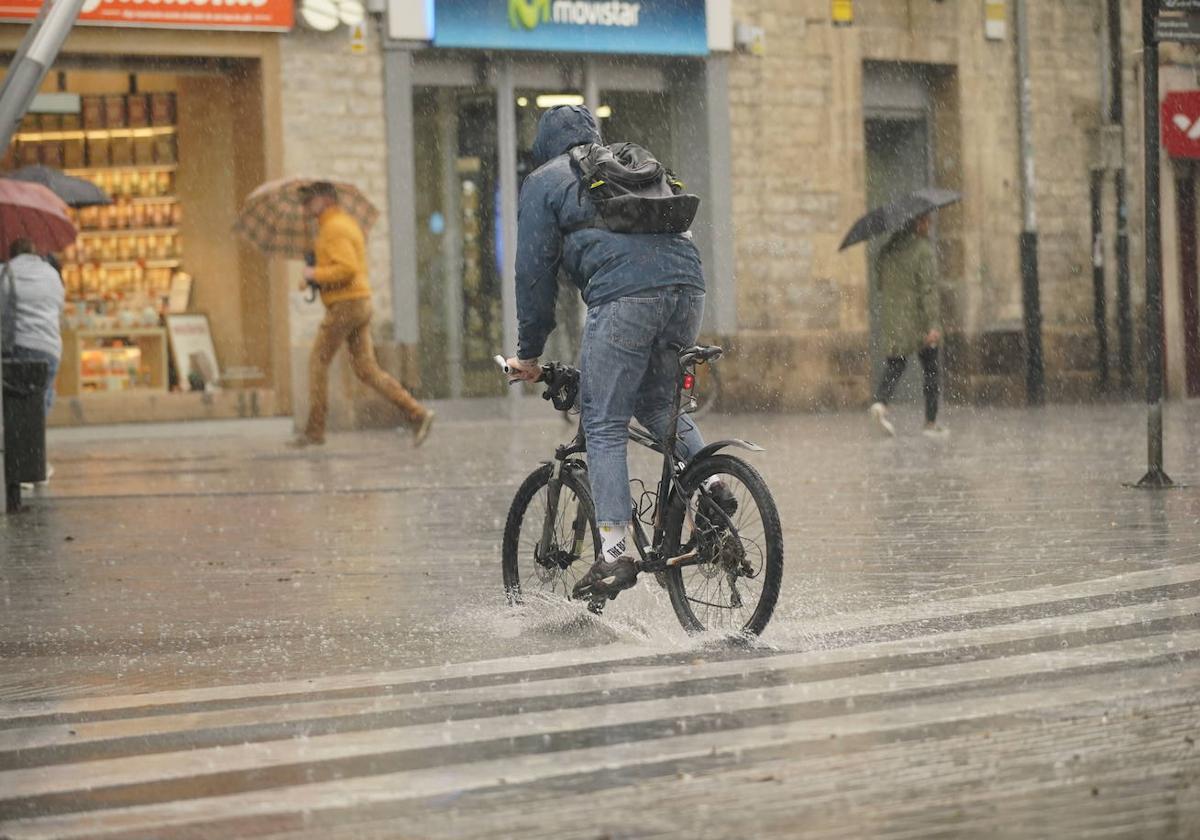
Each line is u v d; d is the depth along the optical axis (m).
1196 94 35.84
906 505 15.70
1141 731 7.18
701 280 9.66
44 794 6.73
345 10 29.58
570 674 8.71
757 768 6.75
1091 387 35.81
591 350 9.55
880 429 25.02
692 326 9.68
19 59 15.88
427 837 5.99
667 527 9.71
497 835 5.98
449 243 31.11
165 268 29.84
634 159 9.64
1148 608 10.15
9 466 17.23
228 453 24.55
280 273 29.11
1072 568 11.80
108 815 6.41
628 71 32.47
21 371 18.42
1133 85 36.22
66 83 29.83
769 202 33.38
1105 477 17.73
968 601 10.59
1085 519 14.36
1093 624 9.69
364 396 29.48
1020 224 35.31
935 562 12.26
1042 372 34.91
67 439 28.06
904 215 25.06
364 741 7.43
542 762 6.96
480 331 31.39
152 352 29.27
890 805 6.20
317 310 29.41
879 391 25.28
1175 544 12.79
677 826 6.03
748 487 9.23
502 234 31.53
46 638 10.27
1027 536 13.45
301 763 7.08
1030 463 19.66
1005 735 7.16
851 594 10.97
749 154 33.22
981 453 21.33
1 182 20.94
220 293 29.88
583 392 9.69
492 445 24.97
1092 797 6.25
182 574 12.75
